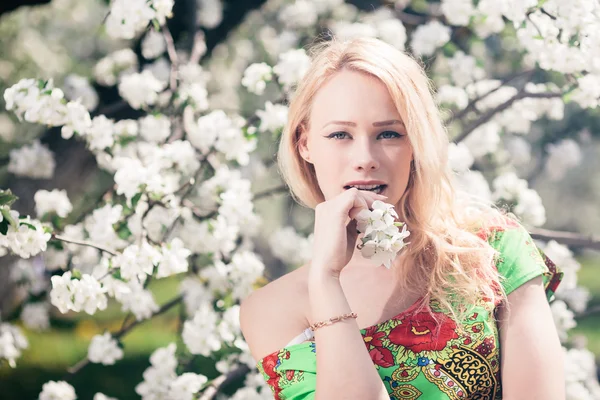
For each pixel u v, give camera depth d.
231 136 3.73
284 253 4.98
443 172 1.87
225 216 3.72
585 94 3.22
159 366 3.64
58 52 7.93
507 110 4.33
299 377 1.79
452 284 1.78
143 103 4.07
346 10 5.08
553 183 13.04
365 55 1.80
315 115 1.85
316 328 1.71
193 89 4.00
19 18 7.75
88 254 3.85
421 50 4.00
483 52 4.68
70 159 4.88
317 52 2.06
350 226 1.85
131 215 3.45
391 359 1.75
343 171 1.80
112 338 3.94
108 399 4.04
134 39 5.25
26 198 4.85
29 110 3.14
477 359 1.72
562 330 3.97
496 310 1.79
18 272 4.77
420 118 1.79
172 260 3.13
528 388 1.68
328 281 1.73
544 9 3.11
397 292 1.82
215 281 3.74
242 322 1.96
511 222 1.92
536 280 1.80
